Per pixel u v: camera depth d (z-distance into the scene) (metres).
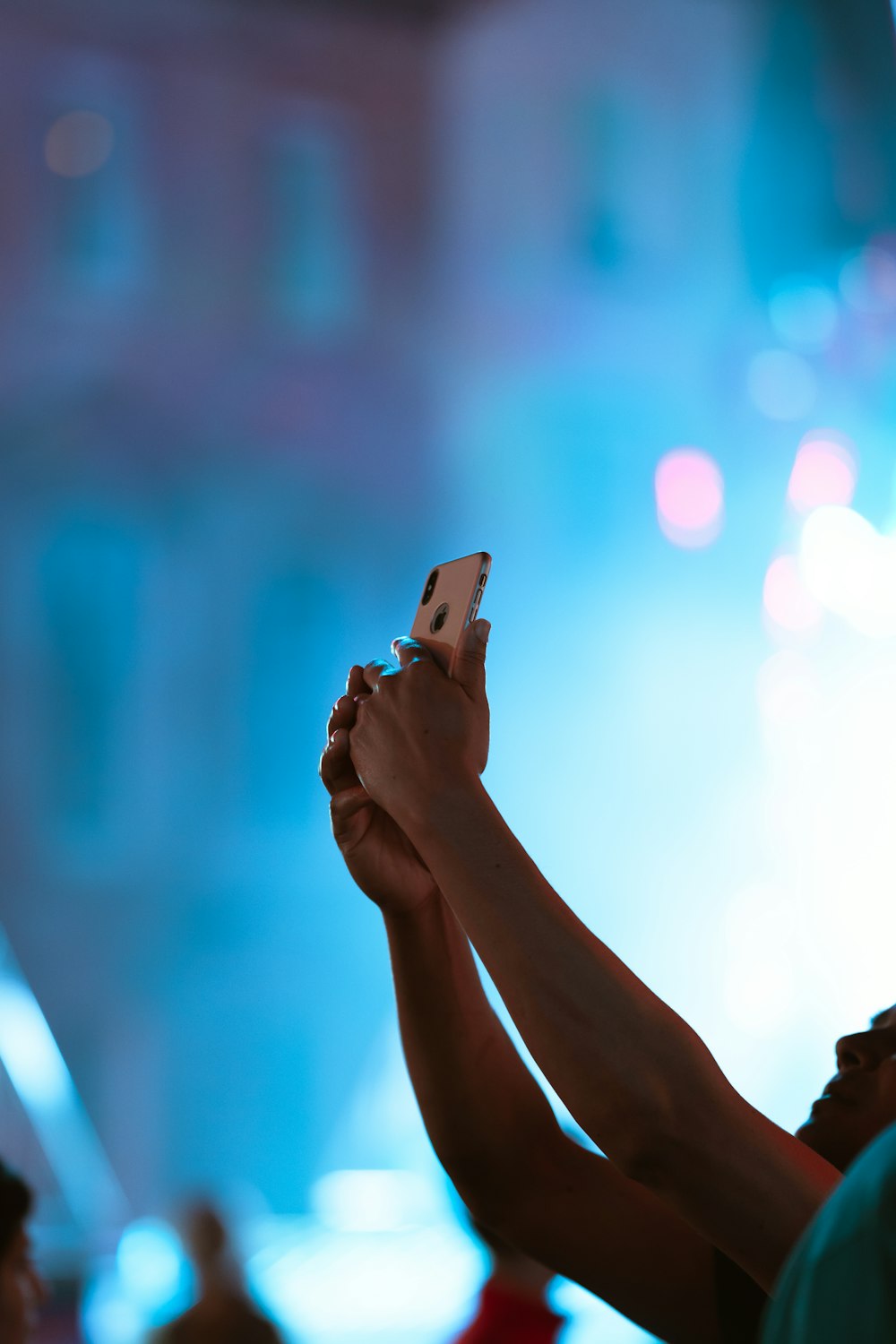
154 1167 14.41
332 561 16.23
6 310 15.47
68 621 15.48
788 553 16.88
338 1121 14.95
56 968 14.80
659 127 17.03
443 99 16.91
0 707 15.12
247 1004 15.11
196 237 16.02
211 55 16.05
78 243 15.75
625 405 16.91
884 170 16.84
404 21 16.77
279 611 16.09
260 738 15.82
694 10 16.91
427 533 16.55
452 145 16.89
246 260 16.17
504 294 16.77
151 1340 3.57
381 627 16.31
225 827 15.53
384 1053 15.18
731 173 17.14
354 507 16.34
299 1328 9.44
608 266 16.95
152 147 15.89
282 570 16.11
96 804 15.29
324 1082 15.08
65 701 15.34
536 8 16.92
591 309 16.89
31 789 15.10
